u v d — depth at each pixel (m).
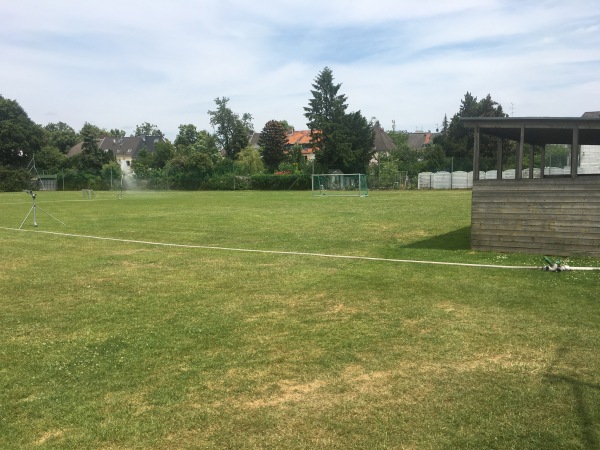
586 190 9.67
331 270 9.15
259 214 22.05
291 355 4.91
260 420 3.65
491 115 62.25
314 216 20.61
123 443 3.40
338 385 4.21
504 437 3.36
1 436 3.50
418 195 37.38
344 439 3.38
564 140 14.52
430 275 8.48
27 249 12.37
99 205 30.28
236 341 5.36
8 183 58.75
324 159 61.38
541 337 5.27
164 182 60.31
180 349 5.15
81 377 4.50
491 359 4.71
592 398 3.88
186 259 10.67
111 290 7.87
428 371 4.46
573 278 7.89
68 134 105.38
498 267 8.91
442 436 3.39
